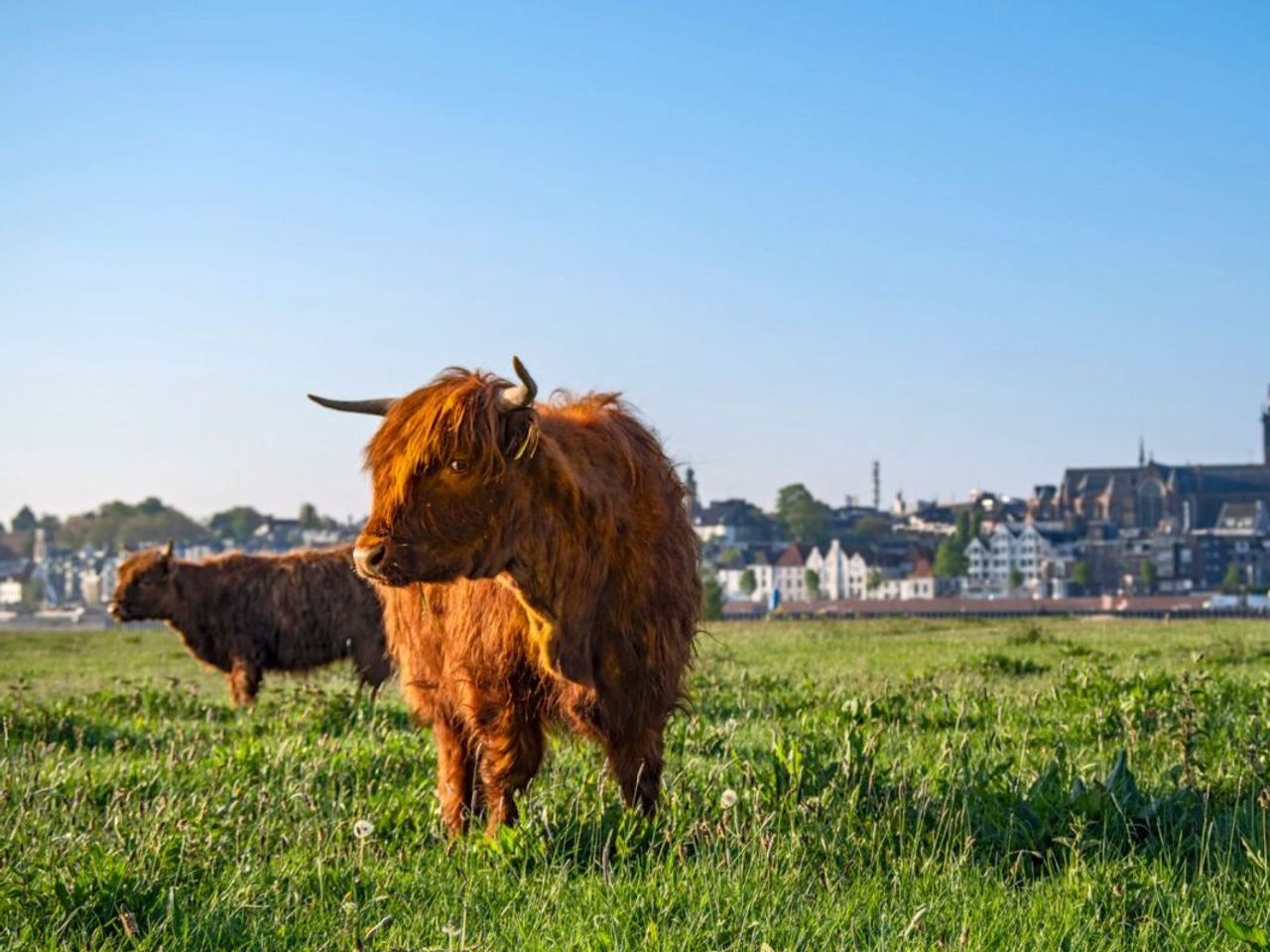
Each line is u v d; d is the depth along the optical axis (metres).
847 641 30.14
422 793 8.36
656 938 5.13
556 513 6.68
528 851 6.43
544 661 6.72
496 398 6.50
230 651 18.55
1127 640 27.02
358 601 18.66
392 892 6.05
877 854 6.23
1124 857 6.30
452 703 7.38
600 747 7.41
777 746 7.53
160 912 5.62
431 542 6.37
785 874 6.00
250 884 5.99
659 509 7.36
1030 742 10.19
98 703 15.95
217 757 9.78
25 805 7.73
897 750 9.69
